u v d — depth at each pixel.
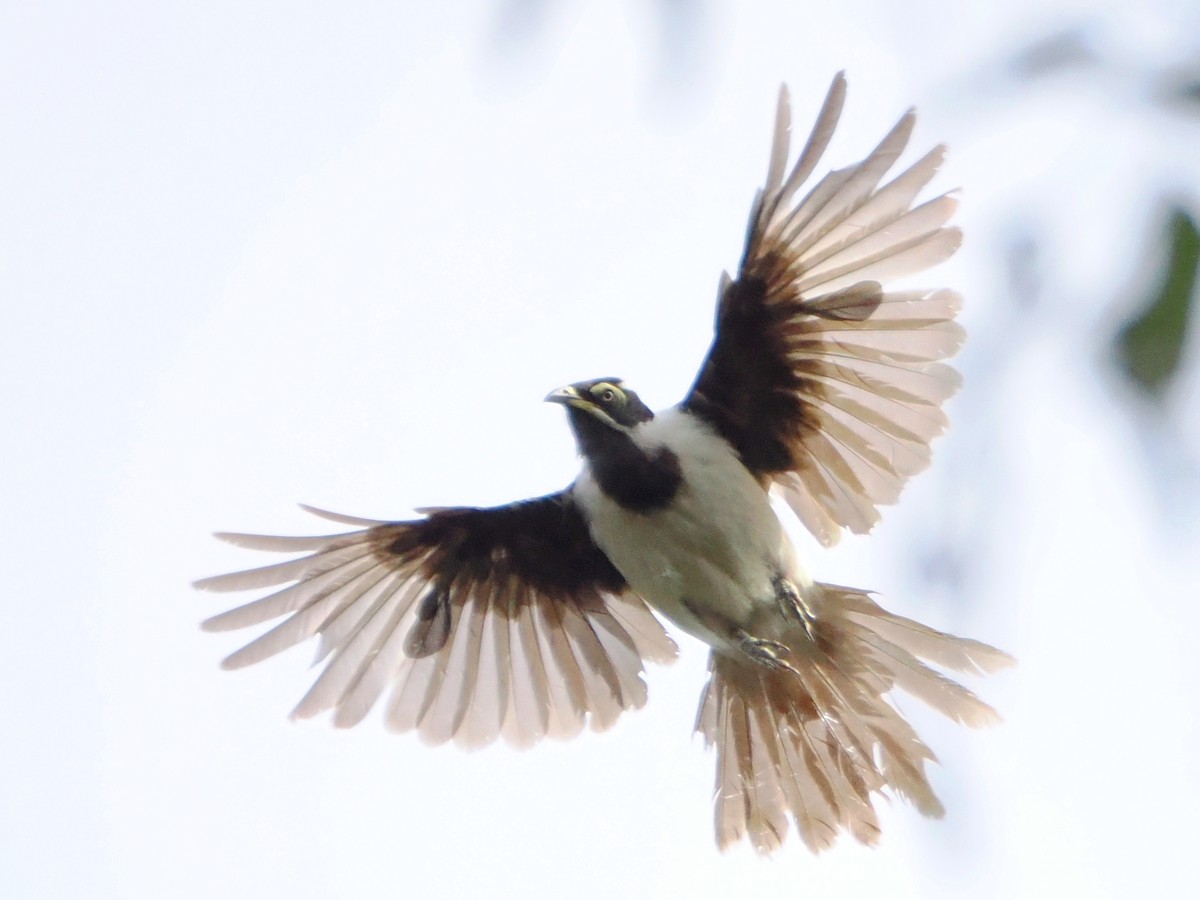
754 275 10.93
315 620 12.65
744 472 11.62
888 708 11.84
